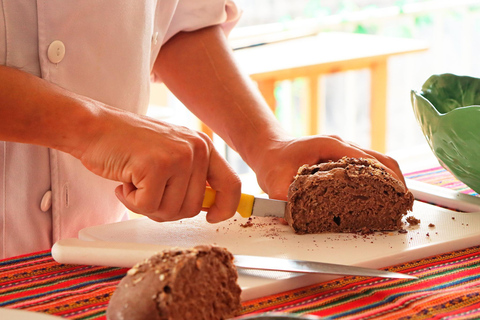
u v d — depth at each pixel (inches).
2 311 25.1
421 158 63.1
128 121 37.5
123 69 48.9
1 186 45.4
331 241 39.8
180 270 26.0
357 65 120.3
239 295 28.8
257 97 51.9
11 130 35.4
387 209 41.4
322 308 30.3
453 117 40.6
